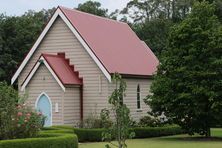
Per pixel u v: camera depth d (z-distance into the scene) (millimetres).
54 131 27750
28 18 64438
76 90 39531
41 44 42000
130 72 42094
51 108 38500
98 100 39312
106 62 39844
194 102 33938
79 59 40281
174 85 34688
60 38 41219
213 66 34094
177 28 35312
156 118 40969
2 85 25625
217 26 35938
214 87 33500
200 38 34656
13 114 24125
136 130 36812
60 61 40219
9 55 57062
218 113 33969
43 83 38844
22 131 24219
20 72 42156
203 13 35594
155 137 38000
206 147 28797
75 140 24547
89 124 37125
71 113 38781
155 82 36000
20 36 58344
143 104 44781
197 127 36062
